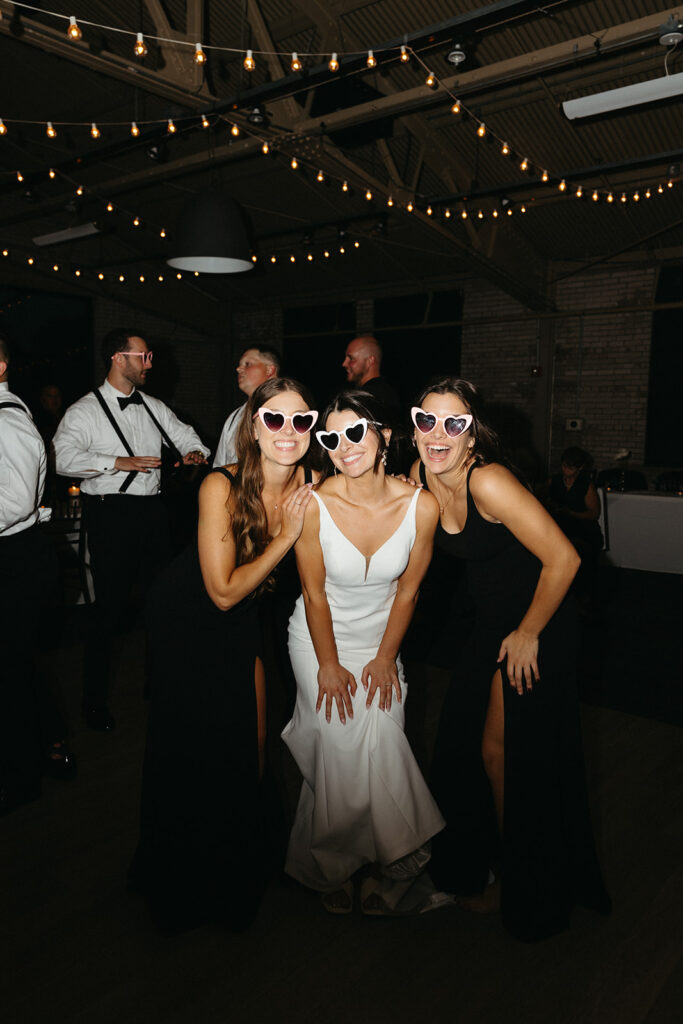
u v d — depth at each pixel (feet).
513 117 21.95
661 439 28.91
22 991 5.26
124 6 19.57
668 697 11.23
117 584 9.50
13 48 22.74
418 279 34.27
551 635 5.73
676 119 20.99
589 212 26.63
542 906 5.74
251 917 5.93
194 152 26.40
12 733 7.66
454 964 5.59
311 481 6.26
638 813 7.82
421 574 6.11
